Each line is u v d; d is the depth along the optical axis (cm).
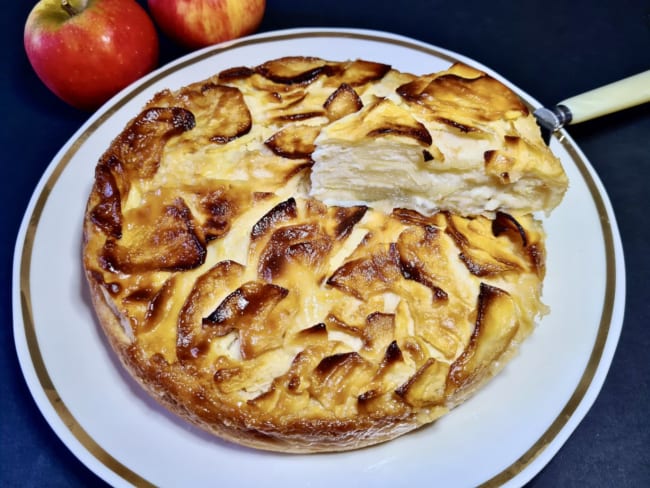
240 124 28
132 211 26
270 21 40
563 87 37
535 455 24
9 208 32
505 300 24
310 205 27
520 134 27
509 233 27
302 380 23
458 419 25
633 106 34
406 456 24
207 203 26
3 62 38
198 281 24
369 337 24
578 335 27
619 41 39
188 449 24
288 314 24
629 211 33
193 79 34
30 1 41
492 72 35
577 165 31
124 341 24
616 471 26
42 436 26
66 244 29
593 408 27
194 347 23
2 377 28
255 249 25
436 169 27
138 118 28
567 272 29
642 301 30
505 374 26
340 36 36
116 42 33
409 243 26
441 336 24
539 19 41
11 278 30
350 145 27
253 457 24
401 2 41
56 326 27
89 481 25
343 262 26
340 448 24
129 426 25
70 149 31
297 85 30
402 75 30
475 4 41
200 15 35
